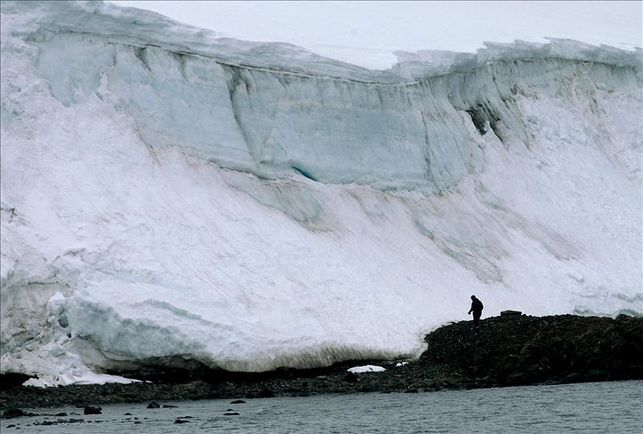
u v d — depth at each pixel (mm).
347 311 168125
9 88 165375
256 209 177375
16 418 130875
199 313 152875
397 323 170500
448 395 146500
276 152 185250
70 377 148500
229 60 186125
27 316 147000
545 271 199750
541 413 130875
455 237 197500
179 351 150625
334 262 175250
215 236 167125
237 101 184750
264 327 157125
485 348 161375
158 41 180500
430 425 124250
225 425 124625
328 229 183125
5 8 169125
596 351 157500
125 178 167125
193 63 181750
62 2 171250
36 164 162250
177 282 155125
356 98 196375
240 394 148000
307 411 134625
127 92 175500
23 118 165125
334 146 192250
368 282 175125
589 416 128125
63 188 161125
